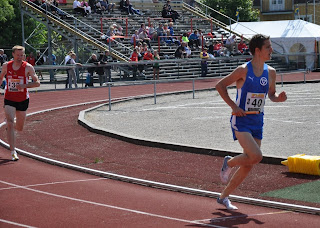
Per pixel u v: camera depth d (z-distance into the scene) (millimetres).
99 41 33469
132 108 19656
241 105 6555
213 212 6891
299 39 38375
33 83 10547
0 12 45719
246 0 56281
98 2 38188
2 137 13297
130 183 8703
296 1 61438
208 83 30297
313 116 15625
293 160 8680
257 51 6516
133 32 37375
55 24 35625
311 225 6246
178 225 6375
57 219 6715
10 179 8992
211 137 12617
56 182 8758
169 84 30031
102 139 12773
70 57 28812
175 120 15859
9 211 7102
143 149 11352
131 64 28484
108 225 6438
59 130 14461
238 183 6824
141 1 43781
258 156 6414
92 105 21297
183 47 34344
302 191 7645
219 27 42719
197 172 9125
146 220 6613
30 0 36906
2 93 25125
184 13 43969
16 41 51000
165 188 8242
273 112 16906
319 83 29031
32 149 11852
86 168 9594
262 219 6523
